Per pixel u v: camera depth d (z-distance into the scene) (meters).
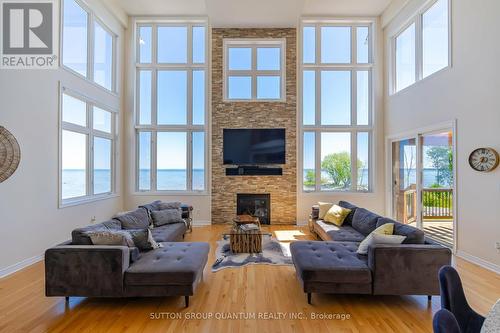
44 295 2.69
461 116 3.85
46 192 3.85
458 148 3.90
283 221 6.13
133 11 6.05
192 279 2.43
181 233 4.50
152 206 4.71
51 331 2.11
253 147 6.14
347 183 6.43
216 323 2.23
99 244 2.60
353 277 2.46
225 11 5.57
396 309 2.46
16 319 2.28
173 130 6.43
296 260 2.82
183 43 6.43
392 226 2.98
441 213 4.54
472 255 3.65
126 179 6.25
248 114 6.17
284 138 6.14
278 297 2.67
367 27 6.42
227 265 3.50
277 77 6.32
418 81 4.90
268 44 6.29
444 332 1.15
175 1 5.66
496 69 3.31
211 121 6.17
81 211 4.67
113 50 5.98
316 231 4.88
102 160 5.62
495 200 3.33
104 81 5.68
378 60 6.23
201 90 6.45
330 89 6.42
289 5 5.37
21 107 3.44
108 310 2.42
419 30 4.97
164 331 2.12
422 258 2.47
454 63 3.99
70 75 4.39
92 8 5.02
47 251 2.44
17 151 3.35
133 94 6.29
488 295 2.68
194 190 6.41
